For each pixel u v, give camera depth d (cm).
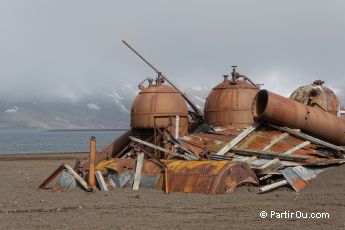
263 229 1494
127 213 1778
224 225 1553
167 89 2931
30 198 2202
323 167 2412
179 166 2358
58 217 1725
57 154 7469
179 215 1725
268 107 2581
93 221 1642
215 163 2292
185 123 2947
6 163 4938
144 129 2925
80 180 2389
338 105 3016
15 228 1548
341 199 1995
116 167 2539
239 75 3091
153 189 2339
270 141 2577
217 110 3006
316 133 2700
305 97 2955
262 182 2369
